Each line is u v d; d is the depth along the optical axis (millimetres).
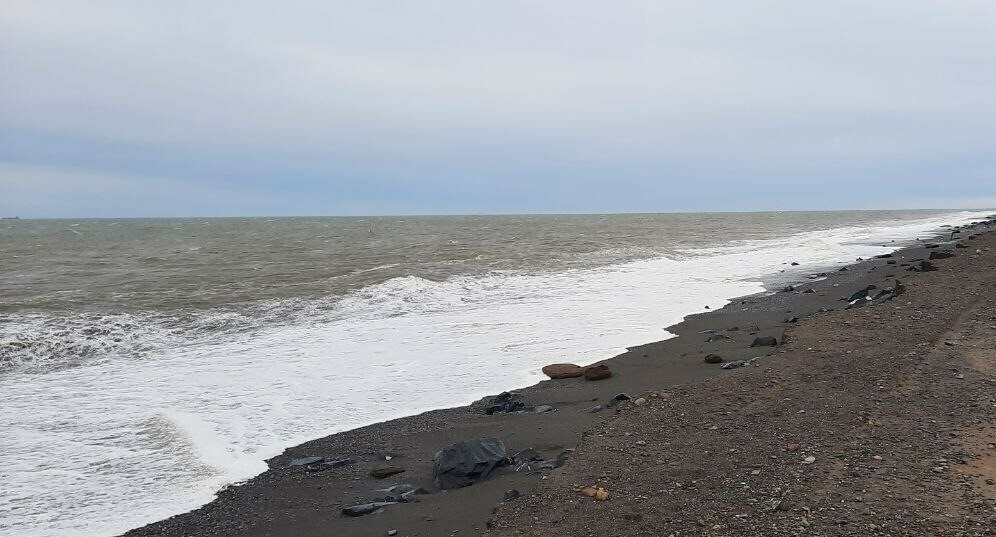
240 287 22047
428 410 9633
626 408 8266
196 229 83375
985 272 17781
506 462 7043
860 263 28297
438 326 15859
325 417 9359
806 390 8133
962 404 7125
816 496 5250
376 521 5922
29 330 14867
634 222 104000
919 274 18688
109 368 12219
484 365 12195
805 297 18781
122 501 6668
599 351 13117
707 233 63406
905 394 7625
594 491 5723
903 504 5012
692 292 21234
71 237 61375
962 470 5527
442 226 90250
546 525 5207
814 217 145000
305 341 14312
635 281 24172
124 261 32688
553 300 19734
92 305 18344
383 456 7859
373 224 106688
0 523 6188
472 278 24484
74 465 7602
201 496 6777
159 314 17031
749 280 24438
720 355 11672
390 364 12320
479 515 5801
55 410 9688
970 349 9289
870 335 10742
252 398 10273
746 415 7434
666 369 11203
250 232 72438
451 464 6895
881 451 6039
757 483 5605
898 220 104500
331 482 7094
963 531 4566
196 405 9922
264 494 6801
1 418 9312
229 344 14094
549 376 11336
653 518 5160
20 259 34188
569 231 67750
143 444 8289
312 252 38125
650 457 6457
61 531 6043
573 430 8227
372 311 17891
